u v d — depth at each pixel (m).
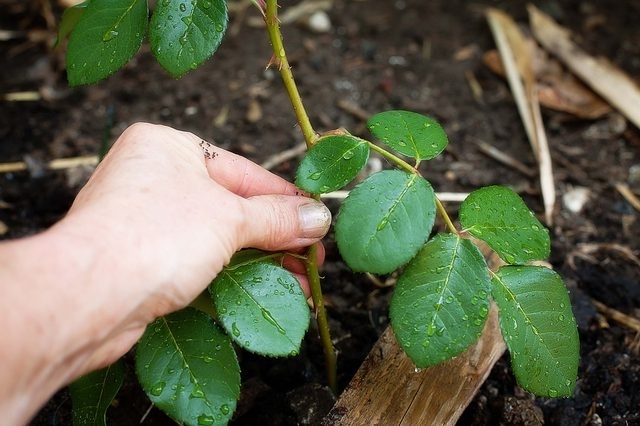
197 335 0.42
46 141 0.69
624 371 0.53
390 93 0.73
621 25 0.80
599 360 0.54
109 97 0.73
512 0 0.84
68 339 0.37
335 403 0.47
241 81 0.75
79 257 0.37
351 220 0.41
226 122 0.70
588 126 0.70
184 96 0.73
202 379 0.41
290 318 0.42
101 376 0.44
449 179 0.66
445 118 0.71
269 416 0.50
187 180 0.42
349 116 0.71
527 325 0.42
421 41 0.79
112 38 0.42
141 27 0.42
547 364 0.42
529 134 0.68
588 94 0.71
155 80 0.75
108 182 0.41
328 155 0.42
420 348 0.41
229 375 0.42
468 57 0.77
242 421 0.50
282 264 0.46
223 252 0.41
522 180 0.66
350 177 0.42
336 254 0.59
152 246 0.39
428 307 0.41
